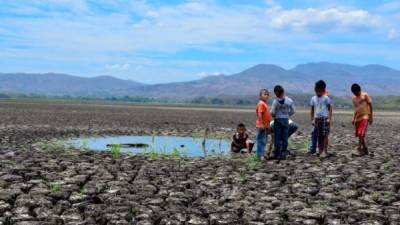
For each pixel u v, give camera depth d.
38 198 10.27
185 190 11.56
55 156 17.70
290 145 23.42
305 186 12.20
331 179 13.30
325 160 17.44
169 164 16.27
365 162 16.83
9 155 17.70
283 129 17.66
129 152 20.45
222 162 16.97
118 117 55.16
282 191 11.54
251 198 10.64
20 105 104.75
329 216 9.16
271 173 14.23
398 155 19.16
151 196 10.82
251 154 19.56
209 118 58.06
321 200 10.61
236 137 21.16
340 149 21.56
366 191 11.58
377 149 21.50
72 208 9.59
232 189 11.71
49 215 9.00
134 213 9.31
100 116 56.56
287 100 17.59
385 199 10.66
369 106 18.80
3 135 26.72
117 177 13.25
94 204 9.91
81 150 20.30
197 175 13.84
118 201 10.25
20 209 9.36
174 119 53.19
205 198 10.72
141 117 56.72
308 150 20.88
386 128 40.06
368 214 9.37
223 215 9.16
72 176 13.19
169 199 10.47
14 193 10.73
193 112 86.31
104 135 30.08
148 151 21.45
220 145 24.86
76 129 33.53
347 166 15.80
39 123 38.88
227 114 77.38
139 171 14.44
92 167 14.98
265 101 17.59
